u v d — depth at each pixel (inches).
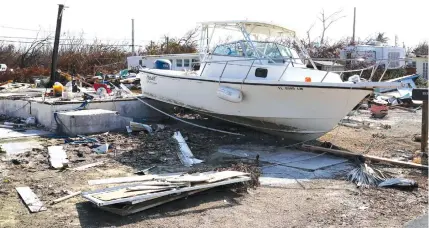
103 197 229.1
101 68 1128.2
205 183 258.2
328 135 484.7
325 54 1152.8
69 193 259.4
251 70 422.0
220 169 311.0
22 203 244.1
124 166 326.0
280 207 245.9
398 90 845.2
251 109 408.5
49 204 241.6
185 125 499.8
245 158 360.8
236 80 405.7
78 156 350.9
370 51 1109.7
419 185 292.7
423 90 376.2
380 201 258.4
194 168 325.1
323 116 384.5
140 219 222.2
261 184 291.6
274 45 430.0
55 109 462.9
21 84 853.2
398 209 244.2
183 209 238.2
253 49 428.1
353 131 518.9
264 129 425.4
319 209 243.6
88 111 463.8
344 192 276.7
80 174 302.4
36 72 1011.3
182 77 457.4
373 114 657.0
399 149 417.1
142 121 520.7
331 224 220.5
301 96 378.6
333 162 352.2
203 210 237.8
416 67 1106.7
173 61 792.9
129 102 524.7
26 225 212.8
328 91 370.0
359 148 419.2
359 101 378.0
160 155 360.5
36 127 477.1
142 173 307.6
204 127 471.8
